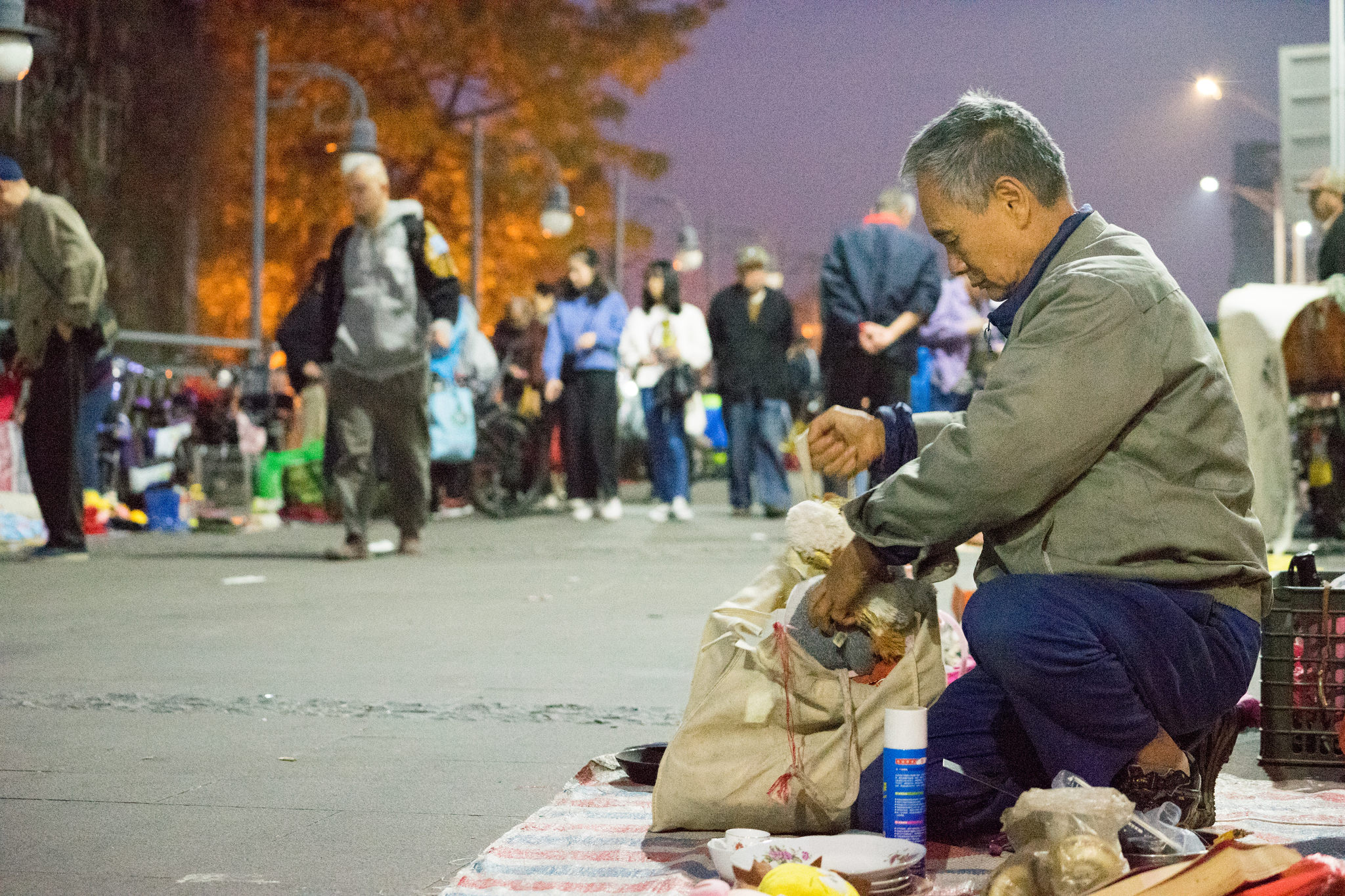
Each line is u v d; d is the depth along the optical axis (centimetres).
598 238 4003
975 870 278
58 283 888
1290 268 3288
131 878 272
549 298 1677
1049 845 242
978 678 301
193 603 725
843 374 938
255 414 1409
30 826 308
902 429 300
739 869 252
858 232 928
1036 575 278
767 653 298
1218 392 277
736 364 1380
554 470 1667
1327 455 1116
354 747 391
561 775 359
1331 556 964
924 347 1048
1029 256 289
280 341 1199
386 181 924
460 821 316
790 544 310
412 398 957
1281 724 355
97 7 2795
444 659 545
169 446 1296
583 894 259
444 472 1463
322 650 566
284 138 3331
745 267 1359
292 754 382
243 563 944
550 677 506
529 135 3741
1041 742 280
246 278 3309
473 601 741
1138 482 275
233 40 3288
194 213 3212
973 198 286
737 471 1438
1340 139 1512
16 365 930
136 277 3000
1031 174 284
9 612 681
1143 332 269
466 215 3606
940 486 271
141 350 1906
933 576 289
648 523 1355
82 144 2756
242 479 1473
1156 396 274
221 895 262
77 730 411
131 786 344
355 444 961
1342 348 868
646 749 354
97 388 1005
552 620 665
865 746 299
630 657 553
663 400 1358
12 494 1055
